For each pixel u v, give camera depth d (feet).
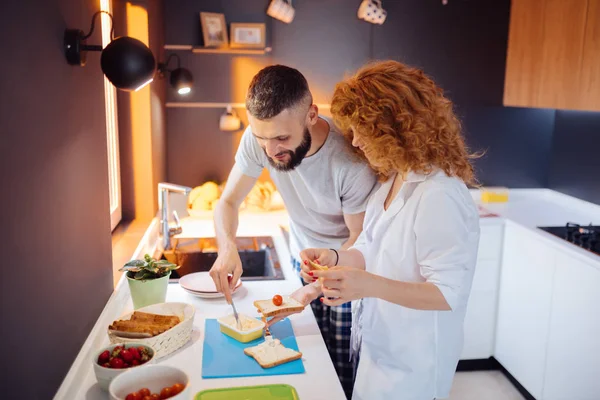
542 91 10.85
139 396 3.93
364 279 4.62
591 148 11.34
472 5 12.06
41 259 3.93
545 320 9.46
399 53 12.07
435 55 12.16
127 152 9.19
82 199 4.95
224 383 4.69
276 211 11.41
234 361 5.04
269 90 5.11
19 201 3.54
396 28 11.99
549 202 12.17
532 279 9.81
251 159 6.82
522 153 12.71
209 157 12.04
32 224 3.76
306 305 6.10
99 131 5.55
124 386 4.08
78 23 4.91
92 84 5.30
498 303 10.94
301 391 4.61
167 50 11.52
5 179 3.33
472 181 5.19
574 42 9.84
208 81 11.75
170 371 4.13
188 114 11.84
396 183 5.44
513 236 10.38
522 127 12.59
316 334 5.64
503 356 10.82
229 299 5.74
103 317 5.51
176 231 8.67
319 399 4.50
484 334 11.06
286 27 11.75
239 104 11.89
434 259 4.78
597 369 8.27
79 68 4.88
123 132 9.12
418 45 12.09
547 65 10.68
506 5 12.12
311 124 5.61
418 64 12.14
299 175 6.39
